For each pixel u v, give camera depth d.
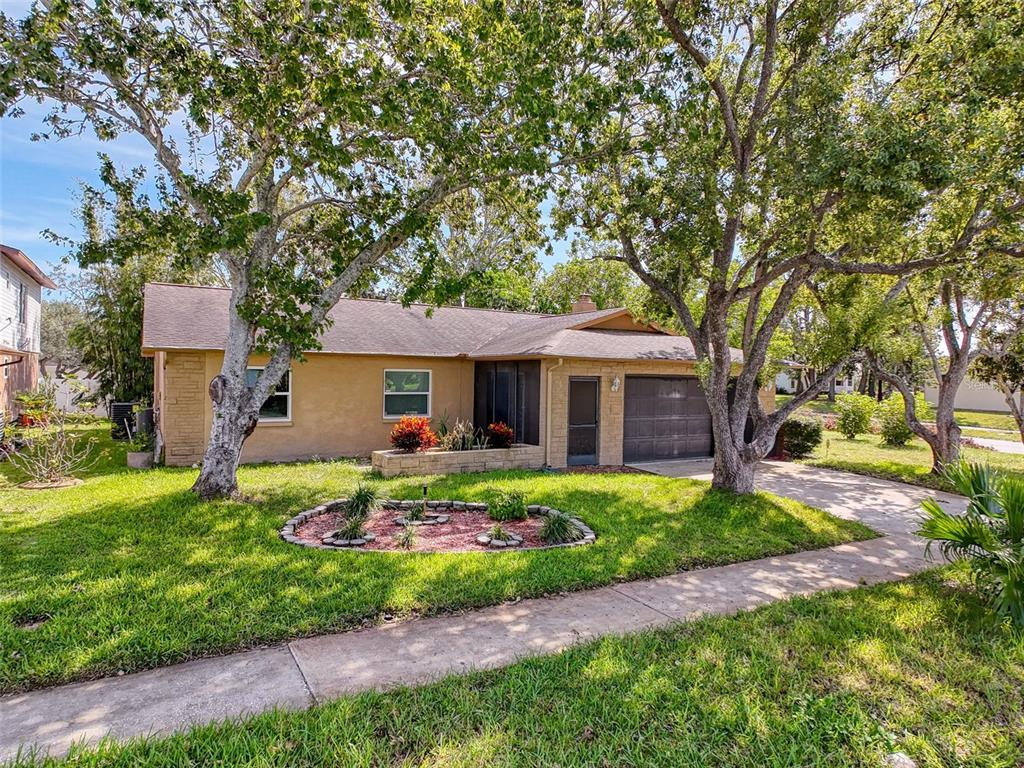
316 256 10.27
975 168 6.57
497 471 11.77
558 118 7.64
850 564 6.44
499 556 6.13
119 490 9.02
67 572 5.34
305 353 12.91
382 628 4.49
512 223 15.27
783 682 3.70
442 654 4.06
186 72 6.95
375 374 13.98
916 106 7.00
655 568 6.00
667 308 10.86
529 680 3.64
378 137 7.86
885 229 7.00
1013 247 7.71
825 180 6.74
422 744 3.00
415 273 10.57
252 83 6.91
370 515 7.79
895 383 12.65
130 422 16.41
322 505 8.23
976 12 6.93
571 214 9.85
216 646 4.05
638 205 8.25
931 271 9.45
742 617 4.77
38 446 11.00
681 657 4.00
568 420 12.83
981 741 3.16
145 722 3.19
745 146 8.27
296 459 13.09
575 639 4.34
